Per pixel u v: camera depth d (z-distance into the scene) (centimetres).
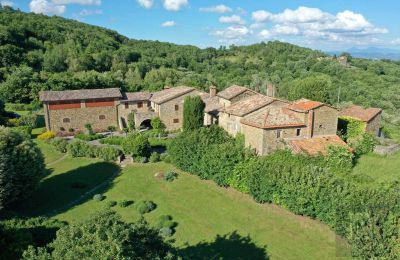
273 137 4109
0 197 3238
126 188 3991
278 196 3162
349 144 4603
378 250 2036
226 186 3703
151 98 6888
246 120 4322
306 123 4253
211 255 2722
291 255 2616
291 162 3484
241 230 2977
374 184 3030
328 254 2555
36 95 8831
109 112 6675
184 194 3706
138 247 1678
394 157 4347
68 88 8919
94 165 4731
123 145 4803
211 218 3219
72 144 5125
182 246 2853
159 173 4219
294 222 2966
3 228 2247
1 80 9556
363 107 5669
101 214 1783
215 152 3756
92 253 1462
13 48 10681
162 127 6419
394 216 2111
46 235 2306
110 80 9506
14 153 3412
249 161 3528
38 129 6756
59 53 11631
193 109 4922
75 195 3909
